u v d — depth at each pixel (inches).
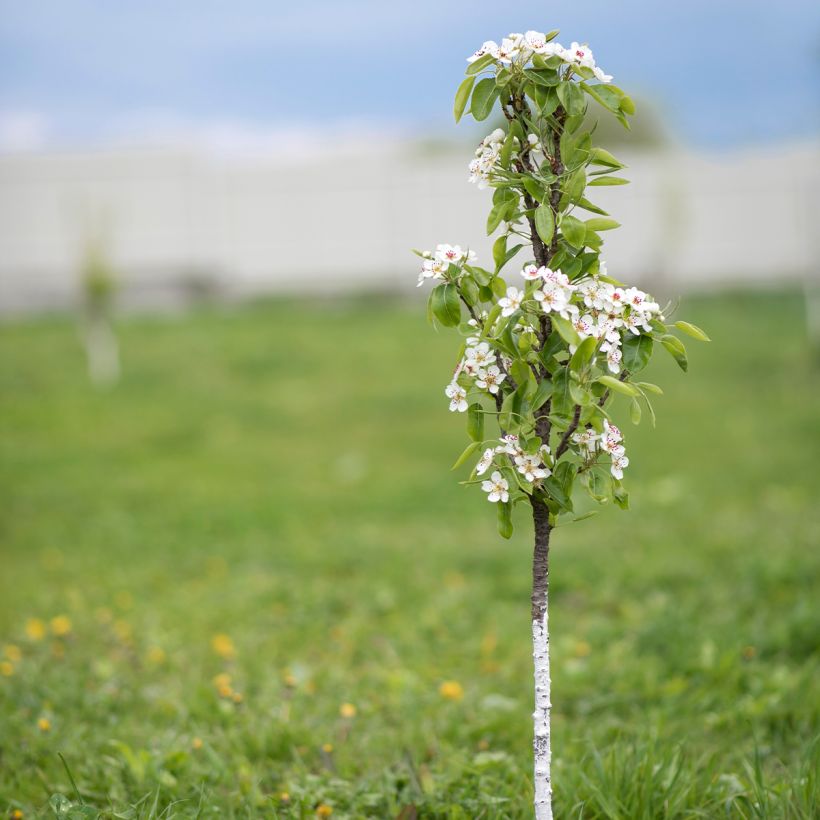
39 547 333.4
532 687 172.2
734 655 169.9
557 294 86.0
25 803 123.2
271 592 256.8
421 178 959.6
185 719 155.4
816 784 111.0
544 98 90.1
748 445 467.2
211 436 539.5
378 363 700.0
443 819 117.6
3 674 177.3
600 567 256.1
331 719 158.7
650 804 112.8
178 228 958.4
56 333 802.8
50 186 936.3
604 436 91.7
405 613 234.1
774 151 929.5
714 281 939.3
